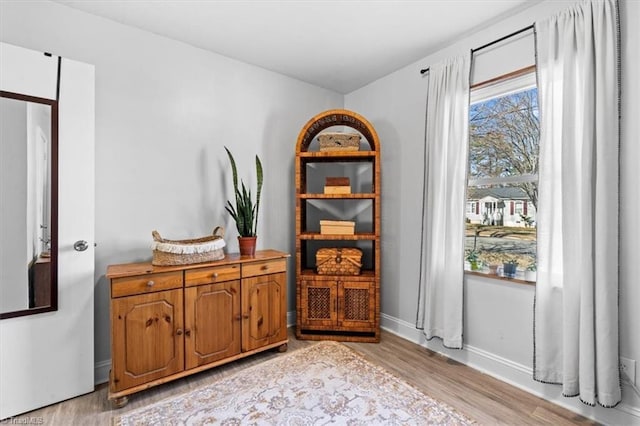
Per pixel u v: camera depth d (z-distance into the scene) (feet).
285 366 7.21
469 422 5.33
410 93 8.88
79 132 6.09
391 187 9.45
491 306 7.00
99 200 6.74
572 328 5.46
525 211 6.71
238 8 6.48
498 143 7.18
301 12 6.61
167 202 7.63
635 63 4.99
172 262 6.44
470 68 7.26
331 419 5.33
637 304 5.01
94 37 6.67
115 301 5.71
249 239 7.83
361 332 9.08
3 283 5.45
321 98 10.57
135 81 7.17
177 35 7.51
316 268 9.65
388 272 9.55
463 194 7.25
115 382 5.66
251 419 5.32
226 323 7.00
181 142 7.82
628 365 5.08
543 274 5.90
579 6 5.48
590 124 5.25
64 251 5.94
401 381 6.62
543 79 5.99
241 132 8.84
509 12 6.53
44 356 5.73
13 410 5.42
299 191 8.77
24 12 5.98
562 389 5.79
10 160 5.56
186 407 5.67
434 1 6.22
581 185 5.33
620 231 5.15
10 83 5.48
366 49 8.11
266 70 9.31
